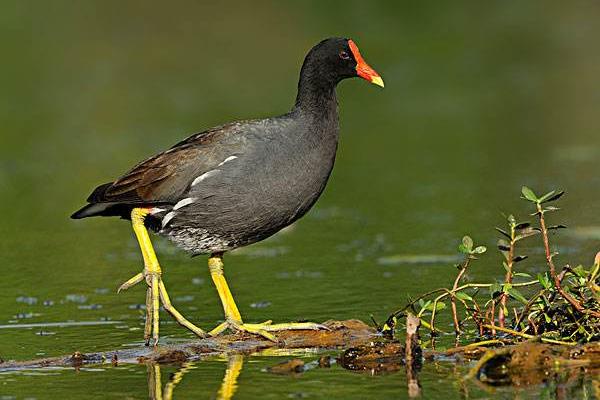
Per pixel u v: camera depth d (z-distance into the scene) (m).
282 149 10.79
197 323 11.62
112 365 9.88
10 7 33.97
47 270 14.60
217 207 10.75
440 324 10.99
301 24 32.50
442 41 31.69
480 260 13.75
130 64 30.92
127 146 22.84
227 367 9.73
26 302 12.78
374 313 11.59
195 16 33.41
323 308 11.91
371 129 24.19
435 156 21.23
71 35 32.41
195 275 14.15
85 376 9.50
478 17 33.81
